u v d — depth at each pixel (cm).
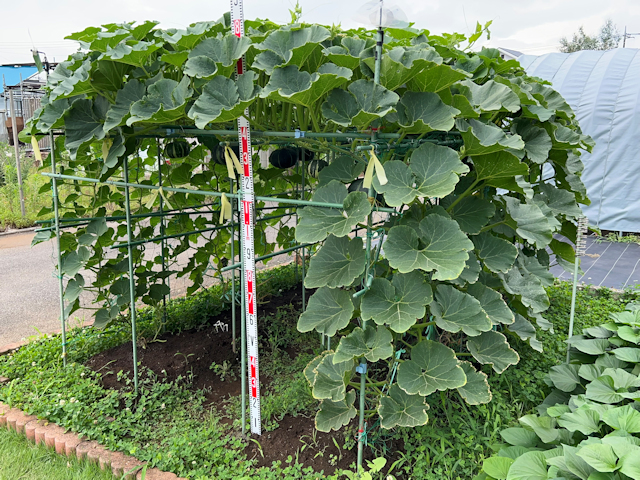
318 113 286
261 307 463
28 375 332
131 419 289
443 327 229
